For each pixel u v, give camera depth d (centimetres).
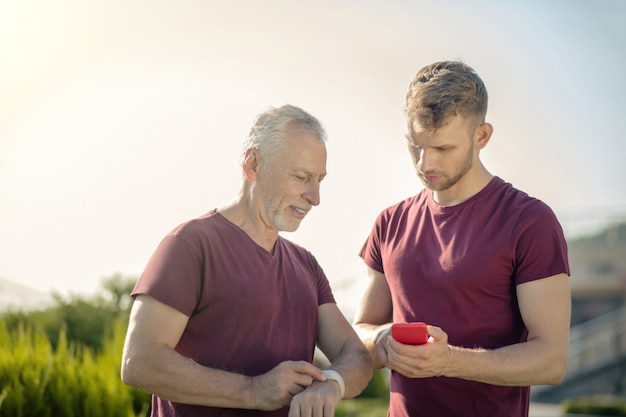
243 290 211
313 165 213
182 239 210
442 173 227
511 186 241
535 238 226
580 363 1418
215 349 209
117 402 359
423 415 238
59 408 347
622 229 1602
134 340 200
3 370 352
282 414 214
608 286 1593
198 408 209
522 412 237
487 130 234
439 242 239
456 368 211
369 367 223
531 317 225
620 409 1137
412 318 240
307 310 224
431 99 222
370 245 262
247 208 222
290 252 232
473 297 231
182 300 204
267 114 219
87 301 589
